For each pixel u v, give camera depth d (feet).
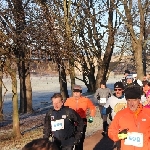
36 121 60.13
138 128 17.66
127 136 17.83
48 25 42.39
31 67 45.85
